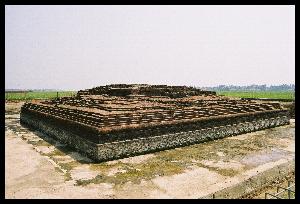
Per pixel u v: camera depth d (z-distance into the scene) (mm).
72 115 13016
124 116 11109
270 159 10781
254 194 7922
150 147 11555
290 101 28859
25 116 20344
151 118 11836
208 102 17562
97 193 7441
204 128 13938
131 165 9836
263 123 17984
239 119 16141
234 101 19172
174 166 9773
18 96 47656
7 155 11070
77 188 7762
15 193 7391
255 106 18188
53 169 9352
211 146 12891
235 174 9016
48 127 15594
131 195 7324
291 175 9562
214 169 9508
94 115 11227
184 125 12945
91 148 10516
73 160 10398
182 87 22797
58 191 7547
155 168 9523
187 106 15922
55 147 12484
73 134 12234
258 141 14078
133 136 11062
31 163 10000
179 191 7621
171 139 12344
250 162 10359
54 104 18734
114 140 10547
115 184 8070
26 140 14086
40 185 7961
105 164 9914
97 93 23297
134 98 18688
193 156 11078
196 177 8703
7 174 8844
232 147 12703
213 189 7793
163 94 20828
